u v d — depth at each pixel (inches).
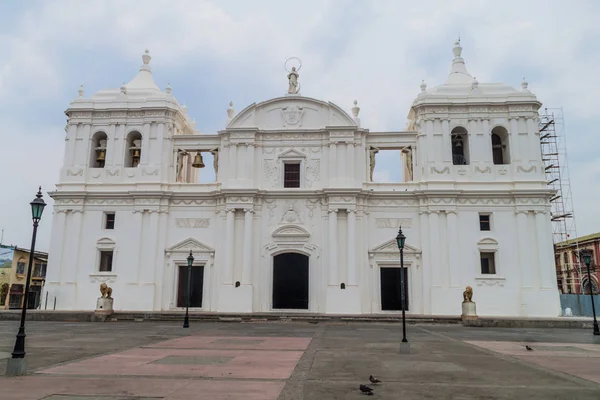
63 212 1521.9
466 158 1515.7
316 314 1346.0
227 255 1441.9
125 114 1578.5
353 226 1433.3
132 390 425.7
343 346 753.6
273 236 1473.9
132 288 1459.2
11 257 2161.7
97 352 673.6
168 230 1514.5
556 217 1950.1
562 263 2220.7
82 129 1584.6
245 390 429.4
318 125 1542.8
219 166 1551.4
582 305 1472.7
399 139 1530.5
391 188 1491.1
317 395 413.1
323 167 1512.1
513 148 1470.2
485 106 1497.3
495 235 1424.7
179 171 1622.8
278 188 1507.1
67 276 1481.3
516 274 1398.9
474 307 1220.5
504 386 457.1
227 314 1306.6
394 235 1465.3
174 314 1300.4
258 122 1560.0
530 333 1018.7
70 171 1551.4
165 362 583.5
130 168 1544.0
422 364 582.2
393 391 431.8
